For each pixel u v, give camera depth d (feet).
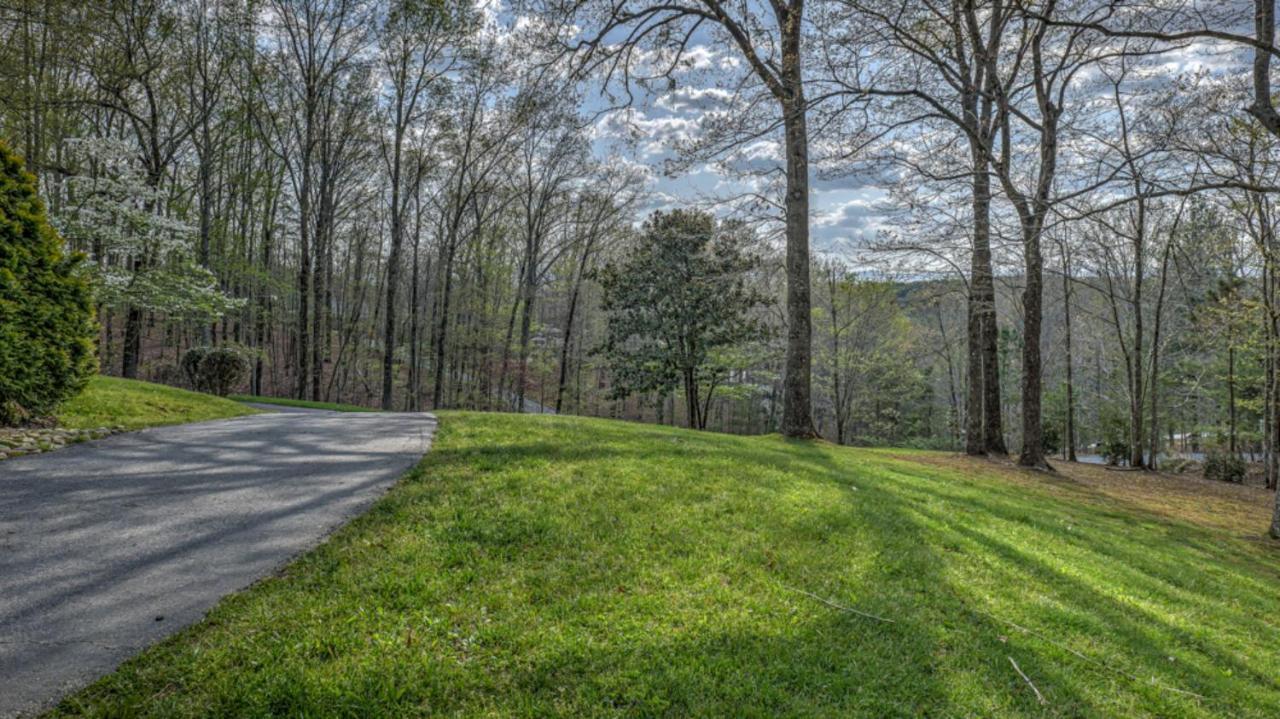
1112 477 54.49
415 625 10.92
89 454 21.81
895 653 11.78
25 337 24.45
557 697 9.41
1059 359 136.56
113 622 10.42
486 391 115.75
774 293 94.89
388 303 80.48
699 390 93.50
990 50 35.78
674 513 18.38
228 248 98.37
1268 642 15.97
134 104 73.51
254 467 20.97
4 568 12.16
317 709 8.57
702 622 11.98
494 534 15.34
